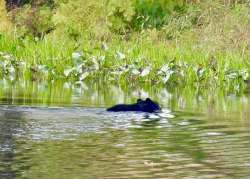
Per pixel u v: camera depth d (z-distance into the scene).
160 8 38.44
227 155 14.16
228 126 17.36
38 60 30.55
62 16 38.59
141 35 35.66
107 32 37.00
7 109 18.98
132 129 16.50
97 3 38.38
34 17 41.31
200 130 16.72
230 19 33.03
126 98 23.36
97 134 15.80
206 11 34.34
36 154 13.88
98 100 22.20
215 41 31.80
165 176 12.66
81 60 30.11
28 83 27.70
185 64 29.22
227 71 28.67
